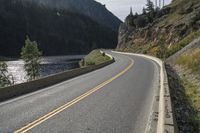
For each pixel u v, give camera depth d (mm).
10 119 11531
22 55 76625
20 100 16141
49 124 10633
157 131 8586
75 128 10039
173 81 23109
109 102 14617
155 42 86688
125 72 32156
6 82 61000
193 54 29375
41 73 82000
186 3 100312
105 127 10102
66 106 13852
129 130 9711
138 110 12648
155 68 36531
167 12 107062
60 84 23703
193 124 10867
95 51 114625
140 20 129000
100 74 31500
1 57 160750
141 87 19828
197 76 22578
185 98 16203
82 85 22172
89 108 13266
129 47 109000
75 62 123688
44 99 16156
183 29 72812
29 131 9789
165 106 10305
